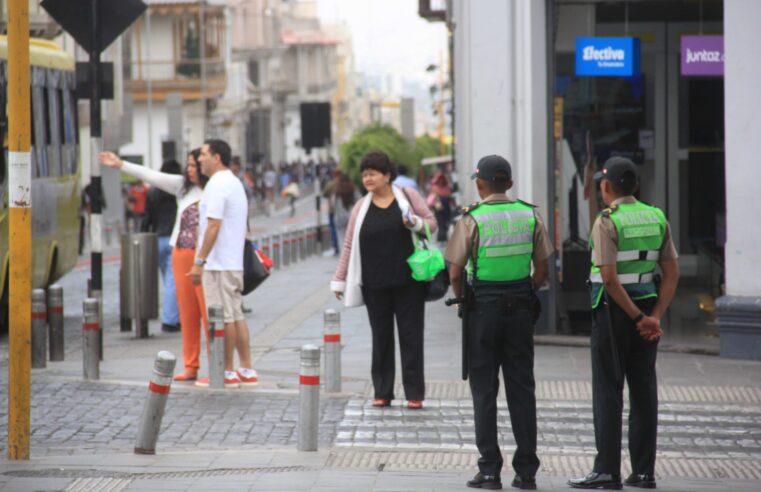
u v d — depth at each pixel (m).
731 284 32.47
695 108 43.56
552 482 19.78
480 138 36.59
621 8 40.00
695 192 44.91
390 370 26.75
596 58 39.53
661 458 22.58
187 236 29.94
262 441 23.73
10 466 20.38
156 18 172.12
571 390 28.78
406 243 26.03
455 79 81.94
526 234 19.25
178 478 19.20
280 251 70.06
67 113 48.97
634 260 19.09
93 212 32.69
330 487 18.38
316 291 55.03
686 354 33.44
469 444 23.41
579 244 38.59
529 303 19.20
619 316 19.09
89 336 30.19
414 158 142.88
